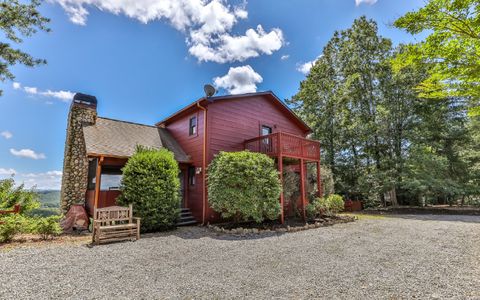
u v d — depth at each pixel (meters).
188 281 3.39
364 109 16.97
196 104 9.97
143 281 3.39
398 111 15.44
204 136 9.60
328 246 5.42
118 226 5.98
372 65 16.81
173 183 7.93
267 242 5.87
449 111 14.16
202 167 9.59
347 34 18.33
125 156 8.57
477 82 4.52
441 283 3.26
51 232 6.20
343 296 2.88
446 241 5.79
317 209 9.74
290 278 3.48
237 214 8.33
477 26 3.85
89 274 3.67
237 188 7.81
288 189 9.89
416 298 2.82
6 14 7.14
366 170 15.99
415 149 14.15
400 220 9.77
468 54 4.15
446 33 4.16
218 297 2.88
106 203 8.24
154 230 7.42
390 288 3.11
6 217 6.00
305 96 19.17
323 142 18.03
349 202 15.25
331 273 3.68
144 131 11.66
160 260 4.40
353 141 16.89
